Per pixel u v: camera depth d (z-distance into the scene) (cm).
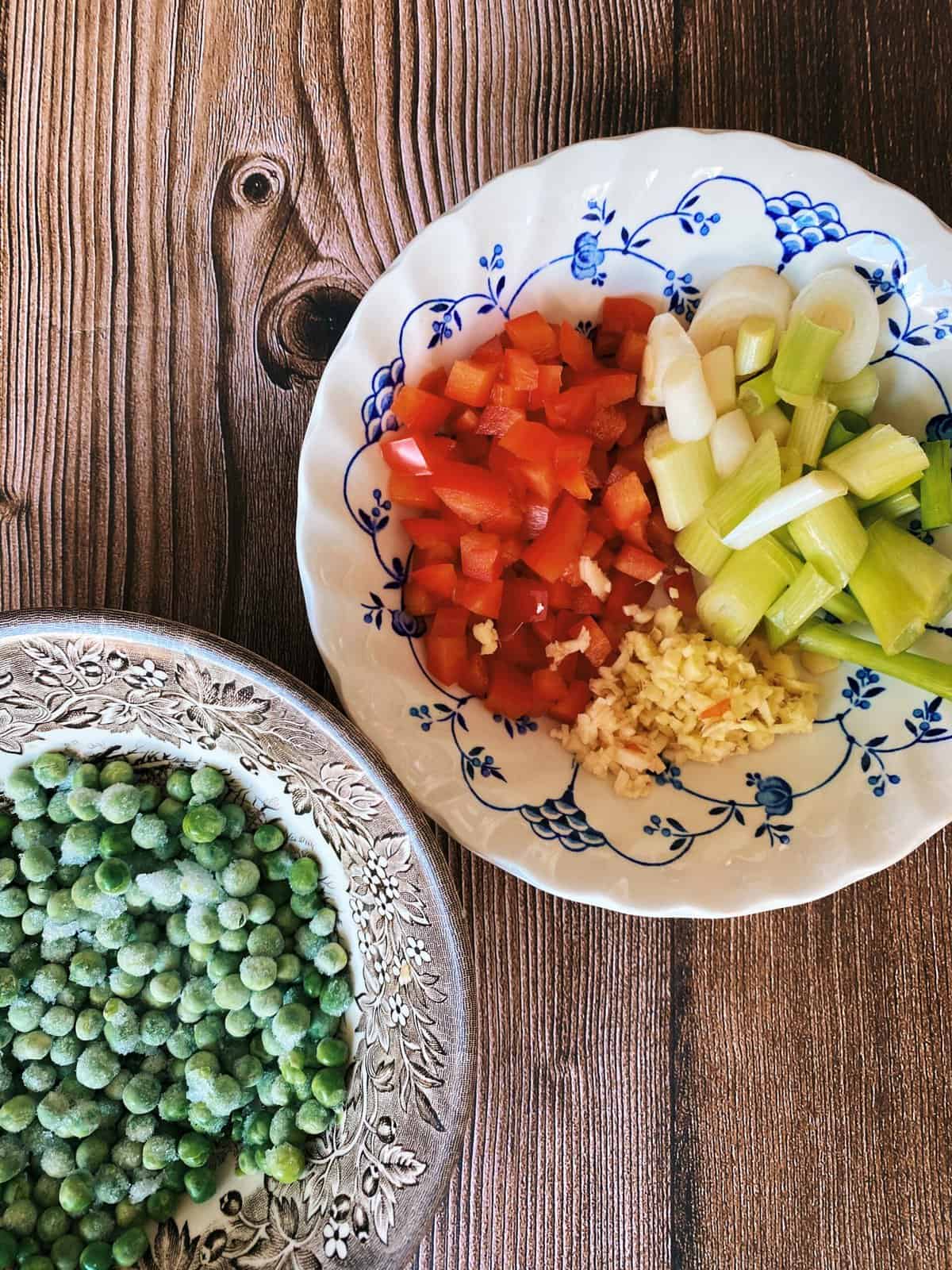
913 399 22
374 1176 20
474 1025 19
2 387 24
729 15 24
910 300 21
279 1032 20
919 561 21
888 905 24
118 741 22
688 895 20
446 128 24
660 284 22
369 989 21
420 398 21
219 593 23
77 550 23
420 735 21
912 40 24
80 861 21
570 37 24
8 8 23
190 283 23
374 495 21
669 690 21
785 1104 23
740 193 21
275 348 23
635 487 21
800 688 22
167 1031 21
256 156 23
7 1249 20
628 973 23
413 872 18
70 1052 21
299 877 21
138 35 23
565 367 22
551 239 21
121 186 23
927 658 21
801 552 21
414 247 20
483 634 22
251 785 21
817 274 22
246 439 23
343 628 20
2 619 18
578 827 21
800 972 24
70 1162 20
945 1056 24
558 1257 23
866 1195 23
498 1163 23
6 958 21
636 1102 23
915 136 24
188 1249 21
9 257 23
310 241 23
